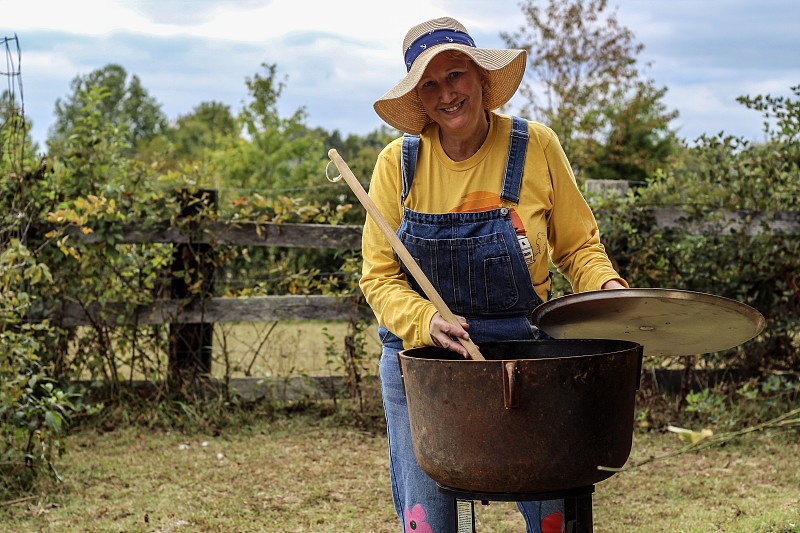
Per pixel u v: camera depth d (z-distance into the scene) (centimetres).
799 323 620
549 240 296
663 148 1614
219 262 644
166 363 657
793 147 632
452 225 274
